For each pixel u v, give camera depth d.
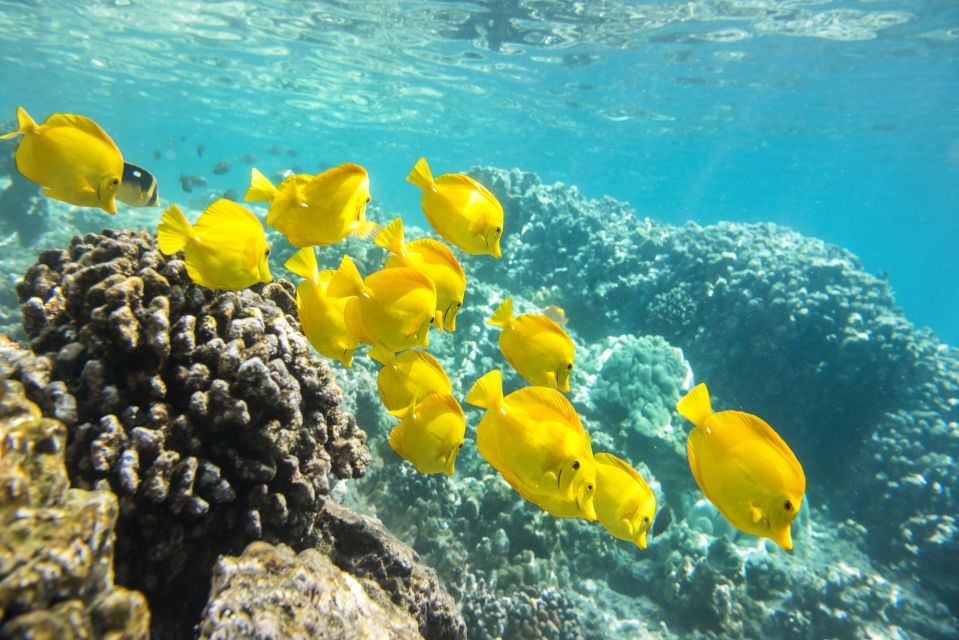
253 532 0.82
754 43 5.31
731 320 2.93
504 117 10.02
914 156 10.08
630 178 20.19
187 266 0.68
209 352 0.83
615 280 3.25
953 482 2.43
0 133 3.77
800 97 6.95
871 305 2.86
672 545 2.04
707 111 8.16
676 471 2.26
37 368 0.74
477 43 6.05
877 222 25.33
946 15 4.36
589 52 6.00
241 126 16.19
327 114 11.70
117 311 0.77
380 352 0.75
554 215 3.57
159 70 9.31
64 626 0.48
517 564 1.76
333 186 0.75
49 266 1.02
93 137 0.78
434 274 0.78
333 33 6.22
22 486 0.54
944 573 2.27
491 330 2.60
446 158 18.69
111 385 0.77
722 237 3.34
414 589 1.06
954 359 3.21
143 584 0.74
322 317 0.75
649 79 6.79
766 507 0.57
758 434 0.58
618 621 1.83
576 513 0.64
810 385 2.77
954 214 17.45
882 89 6.30
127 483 0.70
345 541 1.05
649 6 4.71
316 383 0.96
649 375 2.42
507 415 0.65
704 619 1.88
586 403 2.39
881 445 2.65
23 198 3.79
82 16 6.62
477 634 1.52
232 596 0.67
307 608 0.70
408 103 9.62
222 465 0.82
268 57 7.51
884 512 2.52
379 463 1.94
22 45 8.84
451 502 1.90
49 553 0.50
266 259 0.73
